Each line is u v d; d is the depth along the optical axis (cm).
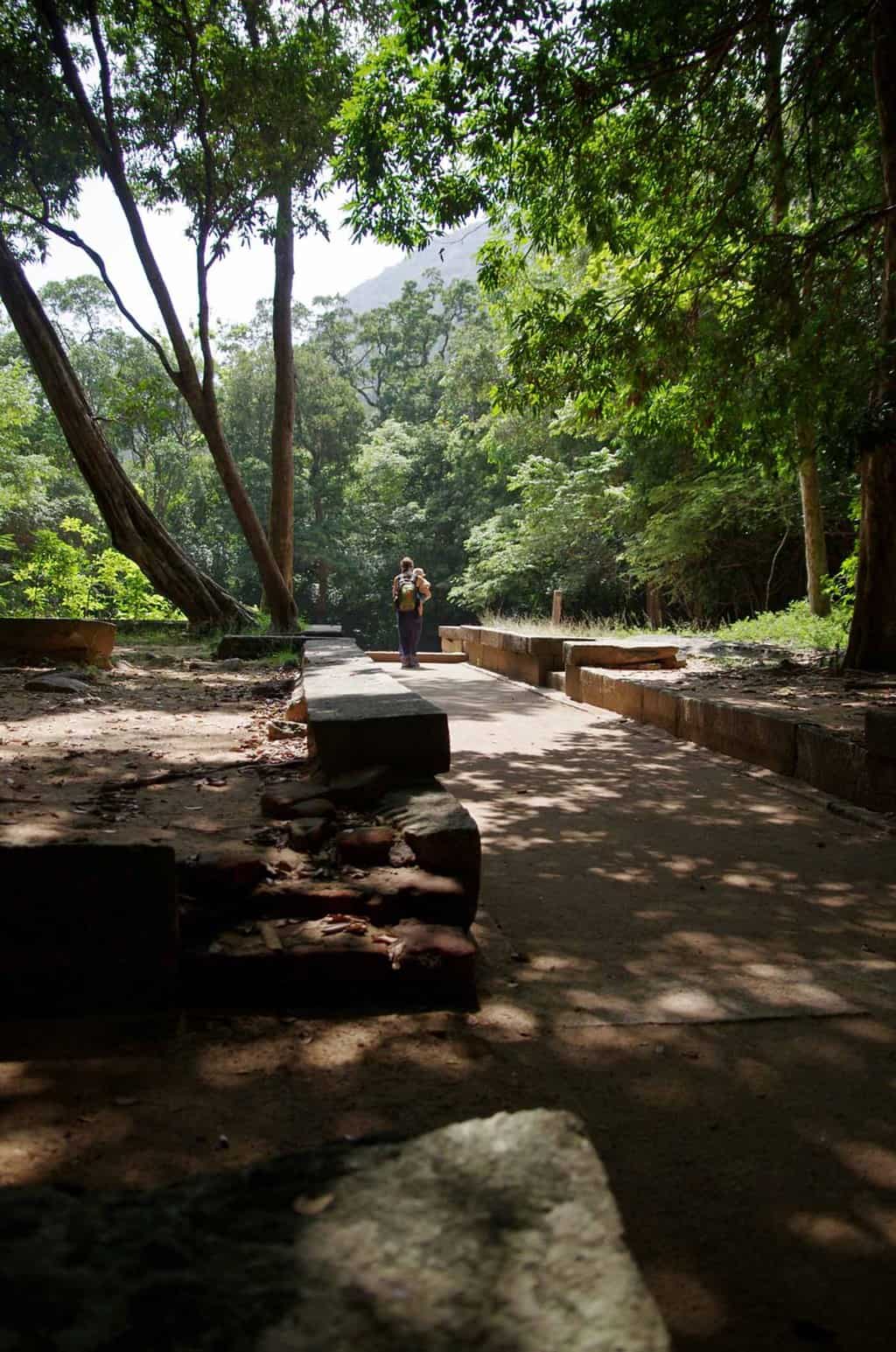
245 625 1897
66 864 326
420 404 5962
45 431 4909
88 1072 292
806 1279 214
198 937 353
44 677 1031
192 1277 112
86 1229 121
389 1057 309
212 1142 256
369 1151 137
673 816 681
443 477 5288
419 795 461
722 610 2831
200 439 5541
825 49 1288
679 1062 319
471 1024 338
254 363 5500
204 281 1825
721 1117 286
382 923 377
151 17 1744
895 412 1052
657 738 1017
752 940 443
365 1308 106
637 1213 237
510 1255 114
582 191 1312
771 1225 234
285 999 343
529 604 3838
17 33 1748
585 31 1182
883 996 381
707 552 2598
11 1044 309
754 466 2261
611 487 2916
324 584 5381
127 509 1825
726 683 1134
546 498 3145
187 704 943
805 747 772
